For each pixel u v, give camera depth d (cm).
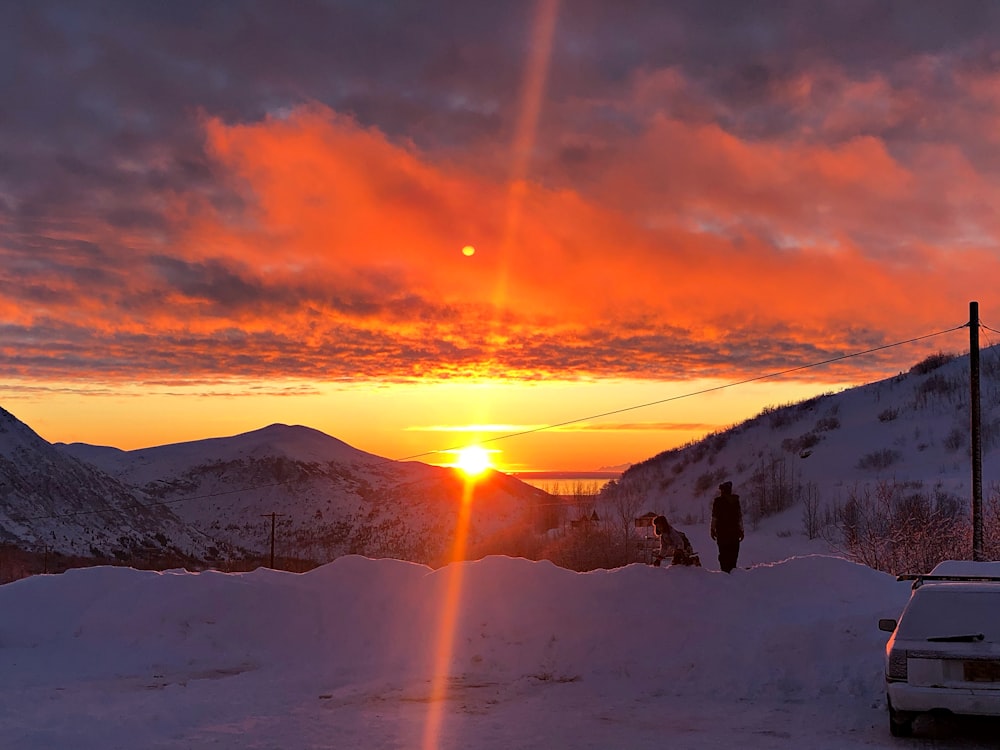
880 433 5212
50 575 1744
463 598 1541
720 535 1769
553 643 1416
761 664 1284
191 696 1173
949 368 5866
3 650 1481
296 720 1039
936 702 925
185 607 1571
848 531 3145
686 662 1319
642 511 5281
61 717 1038
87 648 1488
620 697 1192
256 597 1595
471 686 1257
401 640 1477
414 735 970
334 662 1411
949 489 3803
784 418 6144
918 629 962
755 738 966
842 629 1329
